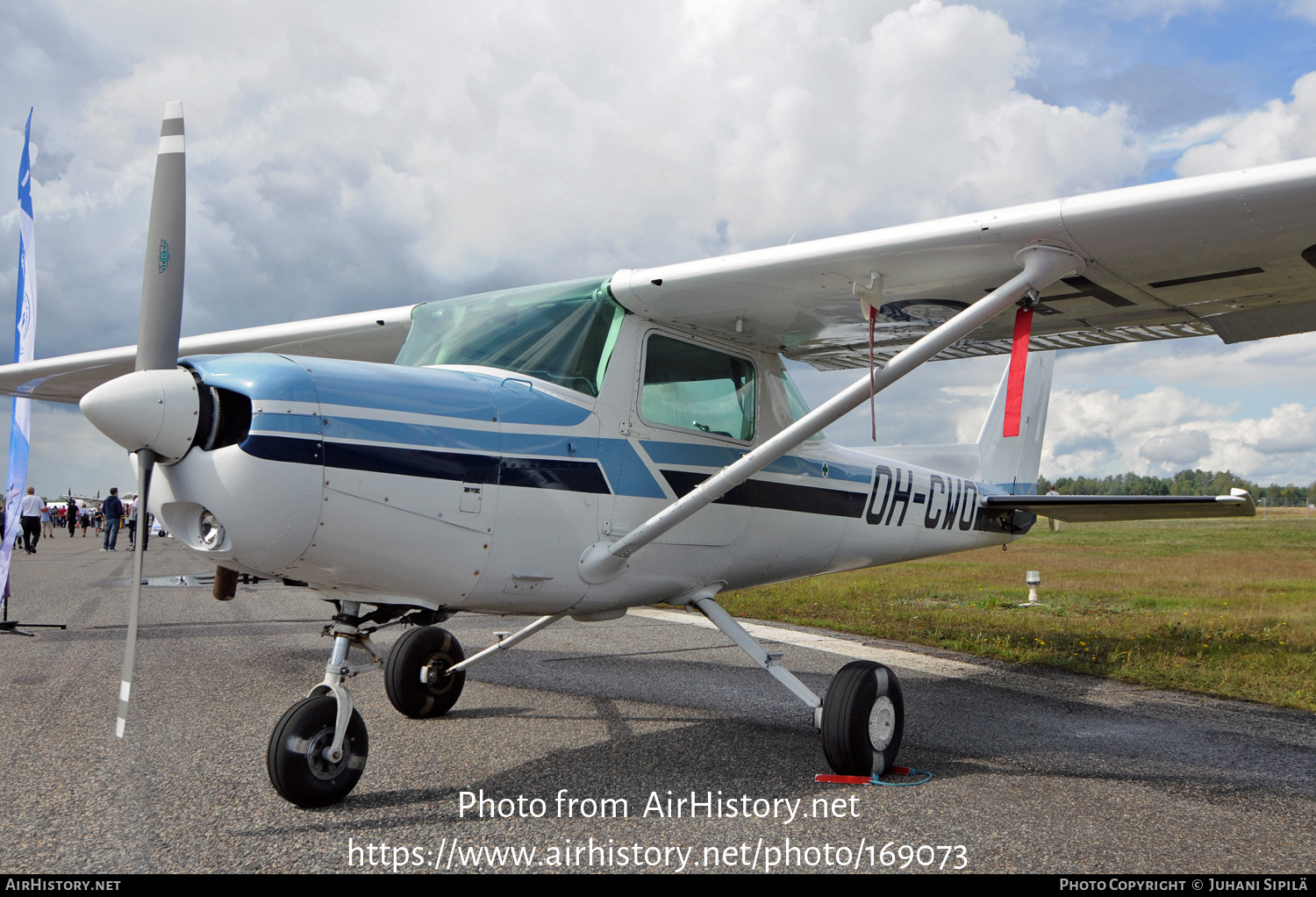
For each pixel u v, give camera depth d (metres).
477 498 3.00
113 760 3.37
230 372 2.66
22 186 6.09
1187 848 2.60
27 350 6.06
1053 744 3.89
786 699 4.80
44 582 11.09
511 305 3.65
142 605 8.67
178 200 2.87
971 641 6.76
